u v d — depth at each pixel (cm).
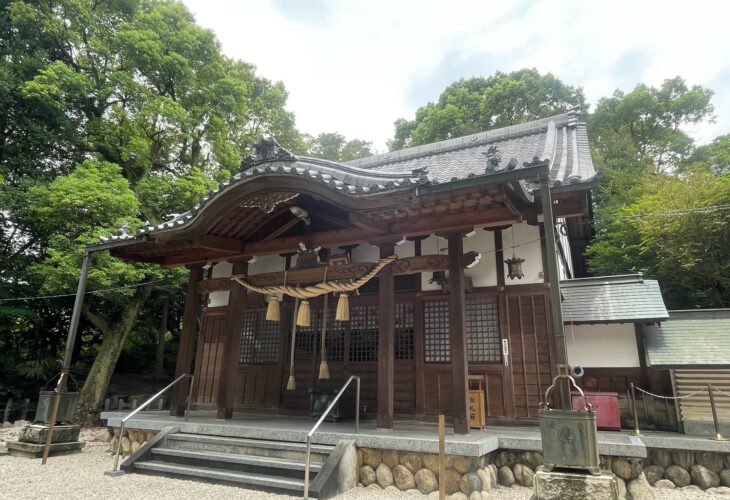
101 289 1118
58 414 745
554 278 440
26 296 1291
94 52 1334
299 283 746
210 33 1541
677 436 613
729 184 1188
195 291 866
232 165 1562
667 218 1219
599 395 683
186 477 550
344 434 551
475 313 746
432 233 668
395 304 802
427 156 1252
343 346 830
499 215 609
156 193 1345
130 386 1641
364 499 472
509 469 539
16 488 505
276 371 884
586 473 384
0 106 1228
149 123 1404
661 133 2316
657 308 723
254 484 502
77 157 1398
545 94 2442
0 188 1167
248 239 832
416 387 746
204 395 964
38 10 1263
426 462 505
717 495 523
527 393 684
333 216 741
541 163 464
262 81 1877
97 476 567
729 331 723
